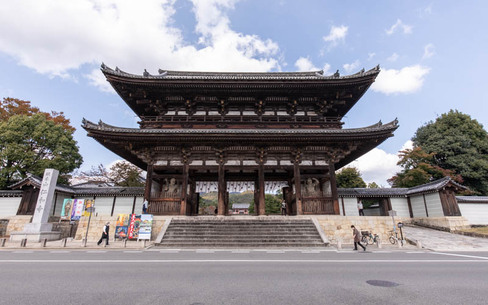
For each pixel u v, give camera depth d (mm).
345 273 8352
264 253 13227
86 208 19672
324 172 24484
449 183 24812
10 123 27484
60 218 26500
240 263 10148
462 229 23031
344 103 26344
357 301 5605
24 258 11484
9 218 23406
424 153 35531
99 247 15641
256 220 19484
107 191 27844
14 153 26062
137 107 27328
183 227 18484
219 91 24625
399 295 6059
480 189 35000
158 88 24188
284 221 19344
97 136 20828
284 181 27672
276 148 23109
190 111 25828
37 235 18984
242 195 134750
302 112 26672
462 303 5551
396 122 20578
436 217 25250
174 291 6285
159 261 10602
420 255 12945
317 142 22297
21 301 5594
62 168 28672
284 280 7371
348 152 22906
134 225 18719
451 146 36375
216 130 22031
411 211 29172
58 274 8148
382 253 13562
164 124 25047
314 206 21375
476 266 9773
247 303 5430
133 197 27703
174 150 23016
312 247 15750
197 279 7465
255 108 26453
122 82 23250
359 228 19359
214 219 19625
